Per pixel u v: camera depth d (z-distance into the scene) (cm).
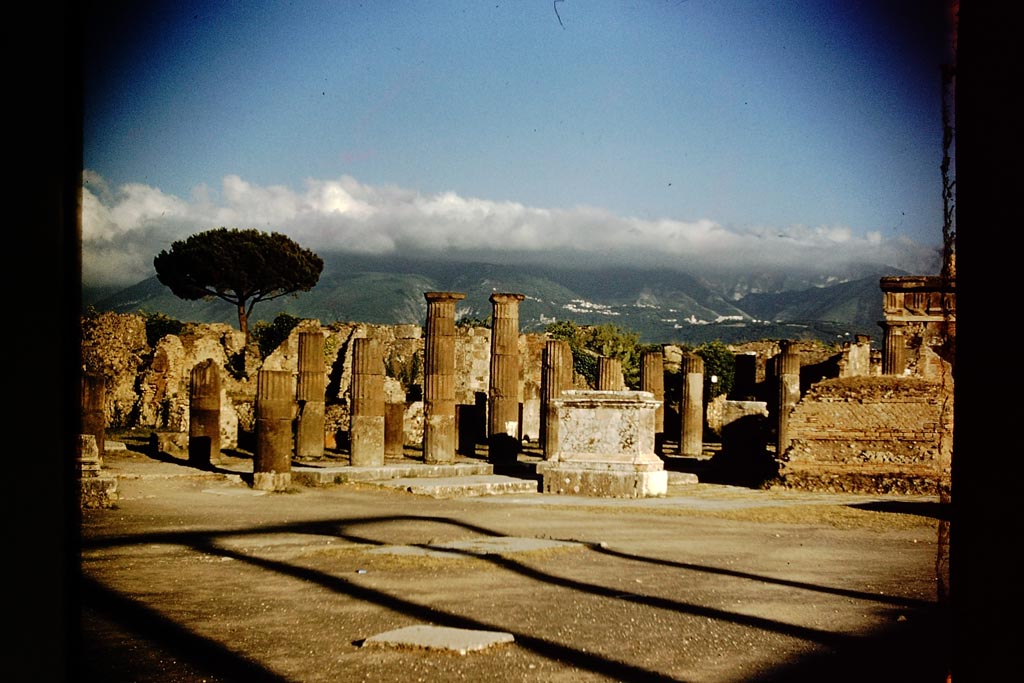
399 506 2245
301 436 3297
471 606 1129
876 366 5478
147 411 4528
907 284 4075
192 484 2497
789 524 2167
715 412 5647
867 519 2264
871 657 934
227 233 6756
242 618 1042
